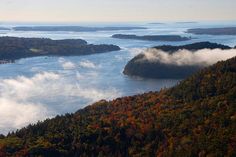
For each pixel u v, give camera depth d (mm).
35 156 100500
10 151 104500
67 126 120250
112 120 122812
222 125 98500
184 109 118875
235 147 87875
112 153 102875
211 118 103688
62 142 107688
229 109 105250
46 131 117375
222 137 92500
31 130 119750
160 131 107812
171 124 109625
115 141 107188
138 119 120688
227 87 125438
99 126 117562
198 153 91000
